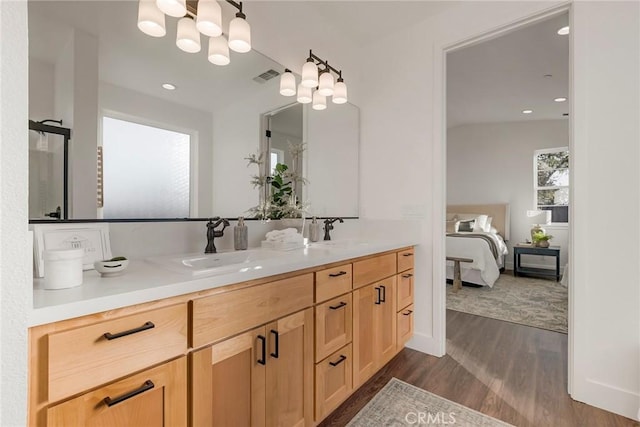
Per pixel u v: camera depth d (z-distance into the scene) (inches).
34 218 42.9
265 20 76.1
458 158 243.1
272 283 48.3
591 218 66.6
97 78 49.8
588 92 66.9
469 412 64.0
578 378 67.8
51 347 27.2
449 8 88.3
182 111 60.9
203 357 38.9
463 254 169.9
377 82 103.5
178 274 41.0
